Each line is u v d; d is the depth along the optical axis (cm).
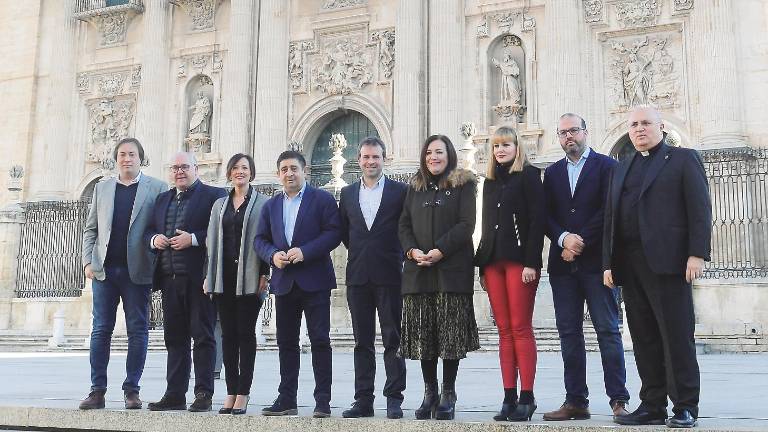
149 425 780
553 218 804
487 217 770
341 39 3534
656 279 674
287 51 3609
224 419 752
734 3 2839
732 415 732
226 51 3731
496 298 760
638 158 711
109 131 3900
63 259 3238
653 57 2981
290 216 816
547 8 3127
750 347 2131
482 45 3256
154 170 3722
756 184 2641
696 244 657
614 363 757
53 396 984
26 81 4056
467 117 3241
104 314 864
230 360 812
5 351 2836
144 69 3806
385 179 814
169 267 848
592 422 700
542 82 3131
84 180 3903
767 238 2548
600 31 3062
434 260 736
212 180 3597
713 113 2778
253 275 812
